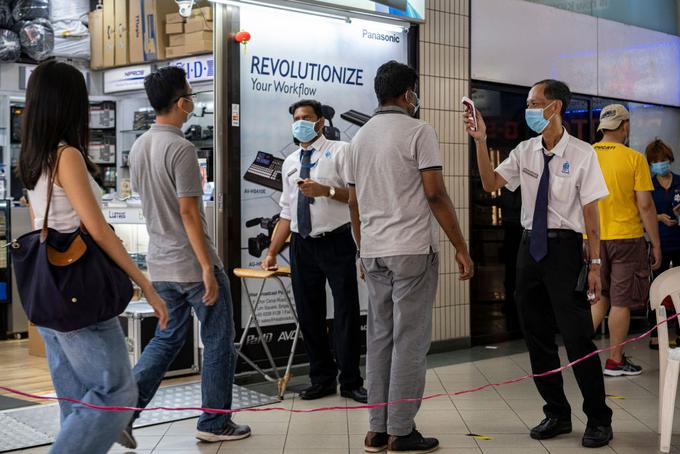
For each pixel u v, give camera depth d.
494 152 6.65
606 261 5.41
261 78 5.24
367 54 5.79
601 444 3.72
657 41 8.09
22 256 2.48
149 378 3.64
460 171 6.36
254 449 3.67
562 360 5.91
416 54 6.03
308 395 4.62
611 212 5.34
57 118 2.54
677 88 8.34
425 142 3.48
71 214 2.54
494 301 6.68
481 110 6.55
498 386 5.02
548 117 3.74
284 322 5.36
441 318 6.26
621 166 5.29
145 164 3.64
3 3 7.60
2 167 7.68
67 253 2.45
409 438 3.58
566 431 3.93
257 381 5.13
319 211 4.48
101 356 2.53
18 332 6.72
